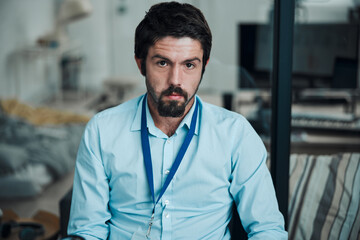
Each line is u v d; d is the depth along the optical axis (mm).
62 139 3715
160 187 1451
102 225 1464
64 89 6301
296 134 2990
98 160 1473
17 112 4238
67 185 3373
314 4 4184
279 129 1683
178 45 1301
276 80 1659
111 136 1469
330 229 1827
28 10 5871
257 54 4004
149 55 1334
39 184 3203
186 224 1445
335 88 3623
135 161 1451
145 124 1461
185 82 1334
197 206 1457
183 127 1464
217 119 1493
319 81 3605
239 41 4027
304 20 4207
